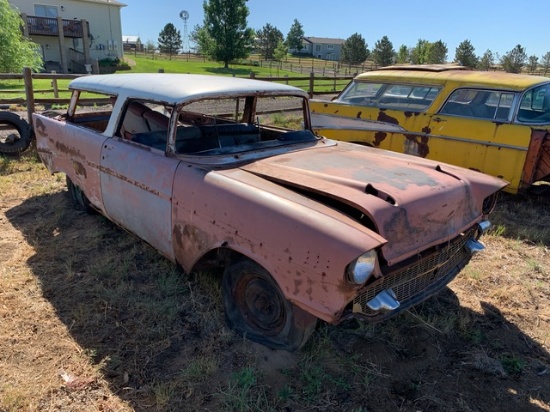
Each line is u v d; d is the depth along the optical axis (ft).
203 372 8.90
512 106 19.13
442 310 11.46
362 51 213.05
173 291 11.62
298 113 40.78
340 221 7.95
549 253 15.26
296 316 8.68
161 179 10.62
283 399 8.36
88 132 13.69
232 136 12.12
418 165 11.09
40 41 109.91
